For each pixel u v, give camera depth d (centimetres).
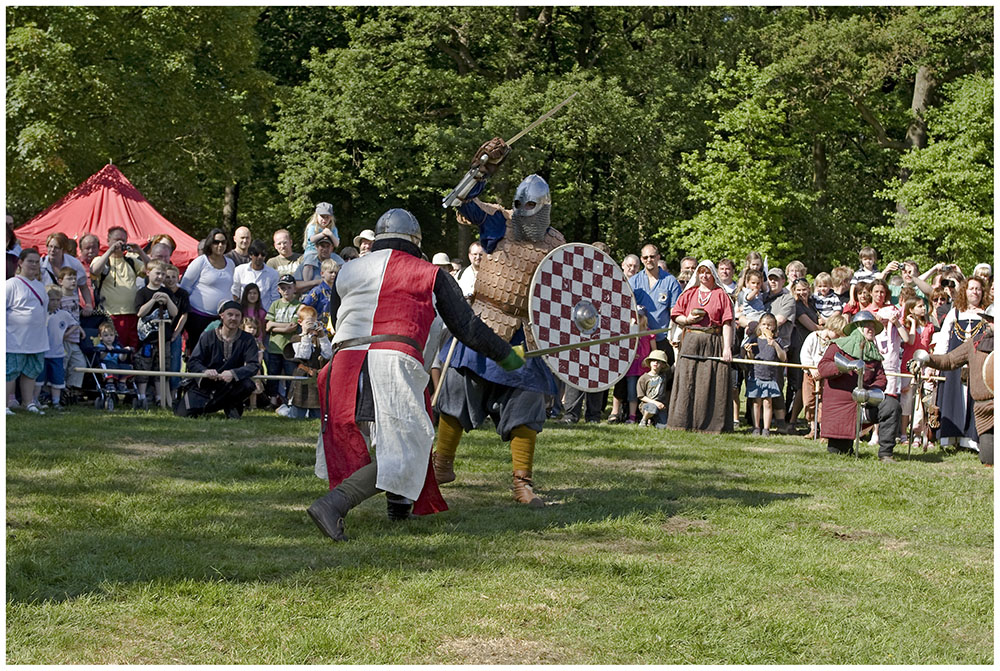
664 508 678
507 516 638
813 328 1166
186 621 443
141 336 1072
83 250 1106
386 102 2934
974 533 649
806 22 3127
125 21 2375
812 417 1124
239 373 1004
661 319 1174
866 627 467
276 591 479
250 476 729
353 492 566
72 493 657
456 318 595
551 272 662
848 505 711
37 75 2184
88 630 430
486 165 666
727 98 3053
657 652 429
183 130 2461
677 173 3095
